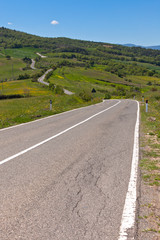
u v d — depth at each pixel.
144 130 10.67
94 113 19.14
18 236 2.80
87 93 43.50
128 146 7.65
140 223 3.11
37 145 7.72
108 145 7.78
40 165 5.58
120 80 157.62
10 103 36.72
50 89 93.62
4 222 3.10
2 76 179.00
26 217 3.22
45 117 16.78
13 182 4.49
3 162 5.80
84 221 3.13
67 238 2.77
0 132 10.39
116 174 5.00
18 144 7.87
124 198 3.83
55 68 197.12
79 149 7.21
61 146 7.59
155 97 39.03
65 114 18.80
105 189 4.20
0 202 3.65
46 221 3.12
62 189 4.18
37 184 4.39
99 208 3.49
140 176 4.90
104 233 2.87
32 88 101.50
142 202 3.72
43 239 2.75
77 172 5.11
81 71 187.00
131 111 20.52
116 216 3.27
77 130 10.75
